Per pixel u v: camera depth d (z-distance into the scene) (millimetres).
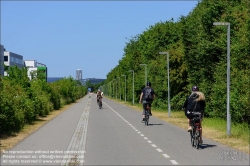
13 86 29234
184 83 46719
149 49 69750
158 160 13172
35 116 33500
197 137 15828
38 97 37344
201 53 33906
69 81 93562
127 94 101000
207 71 34375
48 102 46406
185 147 16500
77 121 32875
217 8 33469
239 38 27578
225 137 20094
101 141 18812
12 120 22172
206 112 34312
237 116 26703
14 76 34219
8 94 23938
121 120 34219
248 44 25844
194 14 39781
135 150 15664
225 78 30094
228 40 21203
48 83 54375
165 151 15336
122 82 109750
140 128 26156
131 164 12414
